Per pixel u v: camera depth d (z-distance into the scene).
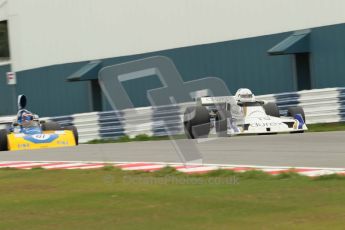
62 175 42.56
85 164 48.41
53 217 29.08
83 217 28.73
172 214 28.48
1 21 120.00
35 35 112.75
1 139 66.81
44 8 110.81
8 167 49.09
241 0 86.94
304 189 32.62
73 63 107.25
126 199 32.31
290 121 63.53
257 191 32.78
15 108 117.56
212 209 29.11
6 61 119.88
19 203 33.00
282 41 80.88
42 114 113.31
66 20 107.69
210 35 90.62
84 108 106.38
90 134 82.12
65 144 68.50
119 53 101.06
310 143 53.09
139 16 98.38
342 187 32.56
